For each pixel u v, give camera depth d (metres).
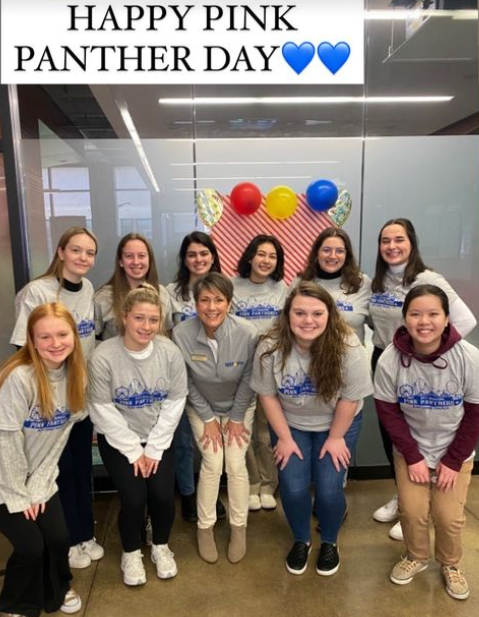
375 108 2.53
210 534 2.07
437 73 2.50
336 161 2.56
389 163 2.57
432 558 2.03
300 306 1.75
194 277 2.31
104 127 2.43
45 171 2.40
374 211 2.60
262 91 2.49
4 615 1.64
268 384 1.91
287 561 1.97
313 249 2.35
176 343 2.03
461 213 2.61
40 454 1.69
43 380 1.60
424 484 1.82
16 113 2.24
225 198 2.56
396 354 1.81
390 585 1.87
